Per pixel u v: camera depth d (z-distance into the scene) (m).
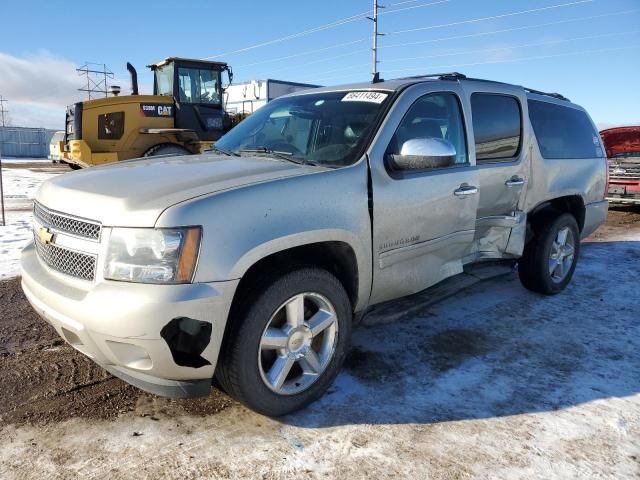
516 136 4.26
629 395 3.06
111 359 2.38
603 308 4.57
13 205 10.05
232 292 2.35
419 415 2.80
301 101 3.88
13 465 2.32
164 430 2.61
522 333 3.96
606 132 11.01
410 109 3.38
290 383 2.76
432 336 3.86
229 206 2.40
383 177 3.09
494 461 2.43
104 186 2.65
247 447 2.49
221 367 2.51
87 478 2.25
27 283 2.74
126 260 2.27
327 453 2.46
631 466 2.41
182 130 12.37
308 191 2.71
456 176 3.56
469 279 4.30
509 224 4.21
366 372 3.27
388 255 3.16
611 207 11.55
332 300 2.82
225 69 13.22
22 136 43.62
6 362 3.29
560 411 2.87
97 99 11.94
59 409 2.77
